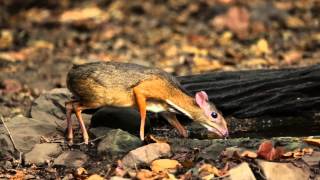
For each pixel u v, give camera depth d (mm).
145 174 9305
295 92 12242
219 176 9180
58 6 25500
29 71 17797
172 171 9461
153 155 9773
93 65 10469
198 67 17594
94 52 19922
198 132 11578
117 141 10086
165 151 9891
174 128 11516
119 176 9367
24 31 22312
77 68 10492
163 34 21734
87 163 9938
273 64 17594
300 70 12594
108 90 10289
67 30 22594
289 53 18703
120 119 11055
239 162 9508
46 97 11953
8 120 11555
